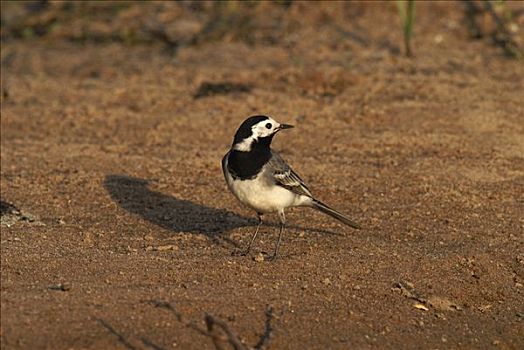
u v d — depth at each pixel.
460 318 10.92
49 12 23.70
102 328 9.75
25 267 11.32
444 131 16.89
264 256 11.97
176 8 23.31
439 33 21.31
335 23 22.03
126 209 13.83
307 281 11.28
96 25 23.00
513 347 10.48
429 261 12.08
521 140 16.53
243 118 17.69
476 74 19.34
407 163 15.66
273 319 10.25
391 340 10.20
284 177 11.68
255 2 23.12
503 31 21.17
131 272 11.25
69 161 15.84
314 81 19.12
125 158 15.98
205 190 14.65
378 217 13.56
